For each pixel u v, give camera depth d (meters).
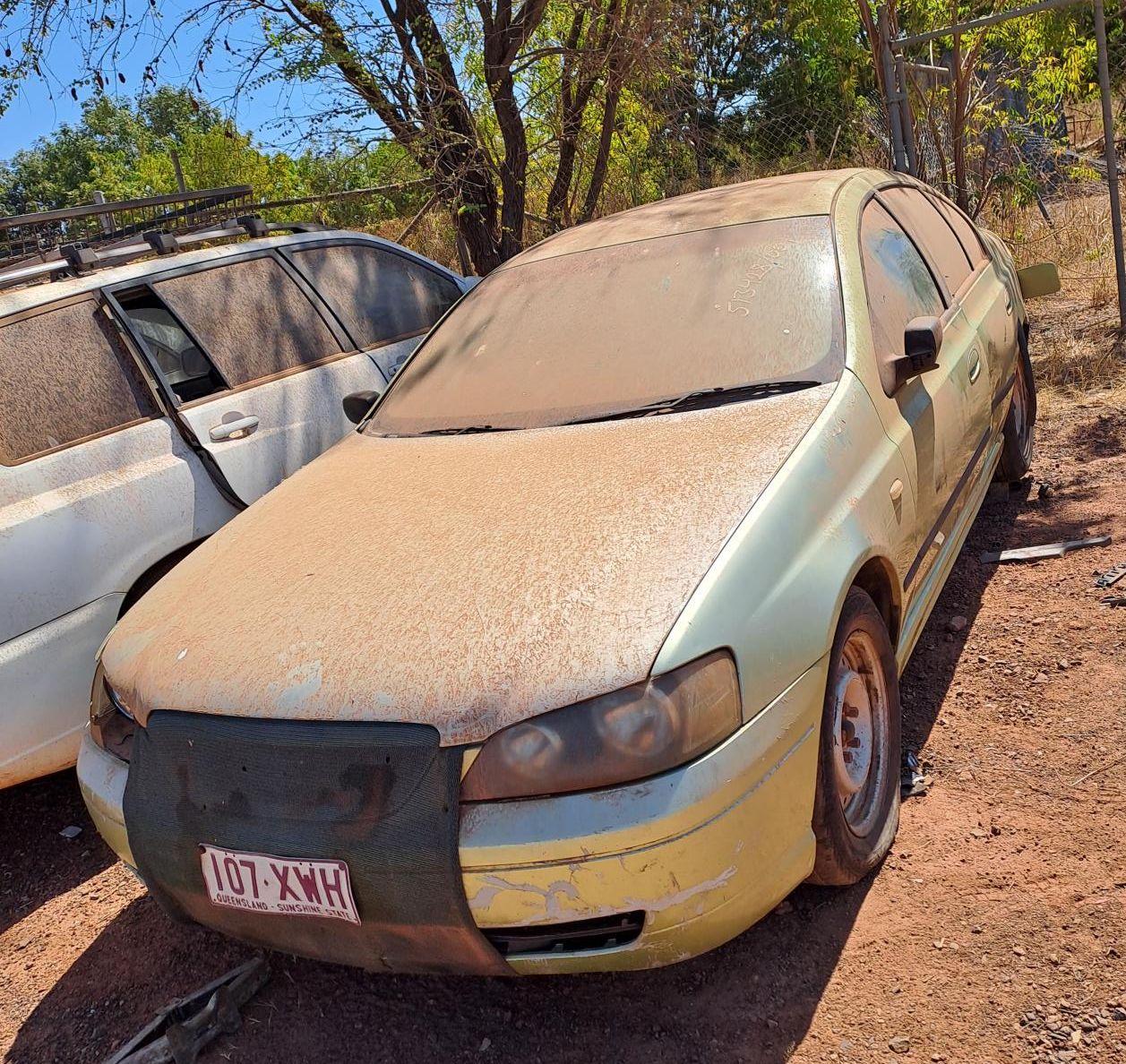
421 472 3.10
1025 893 2.57
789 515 2.50
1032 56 9.12
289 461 4.41
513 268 4.05
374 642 2.30
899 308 3.57
